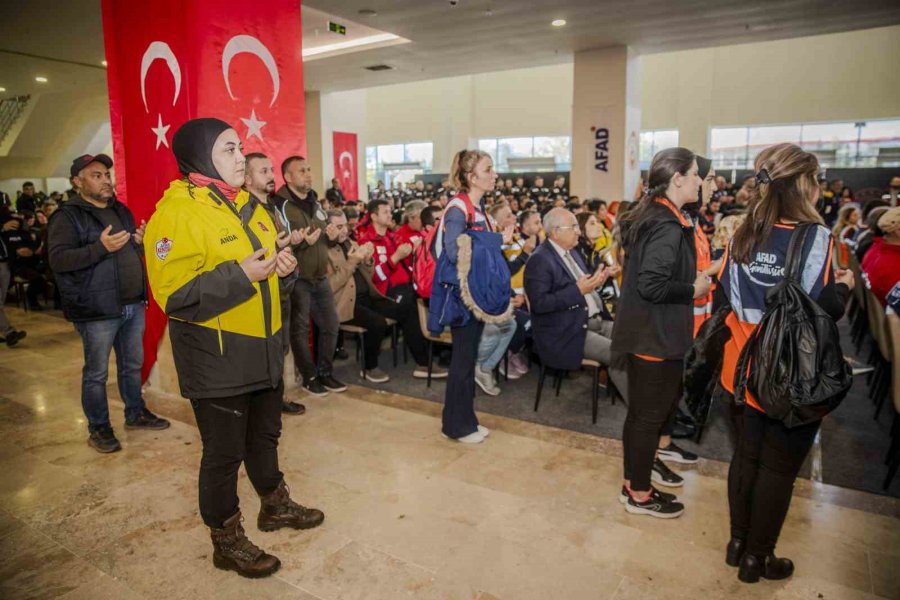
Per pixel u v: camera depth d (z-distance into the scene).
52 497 2.55
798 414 1.67
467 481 2.68
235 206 1.89
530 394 3.97
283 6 3.67
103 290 2.89
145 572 2.05
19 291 6.86
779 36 8.56
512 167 17.17
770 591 1.92
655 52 9.65
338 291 4.01
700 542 2.21
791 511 2.43
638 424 2.28
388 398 3.83
